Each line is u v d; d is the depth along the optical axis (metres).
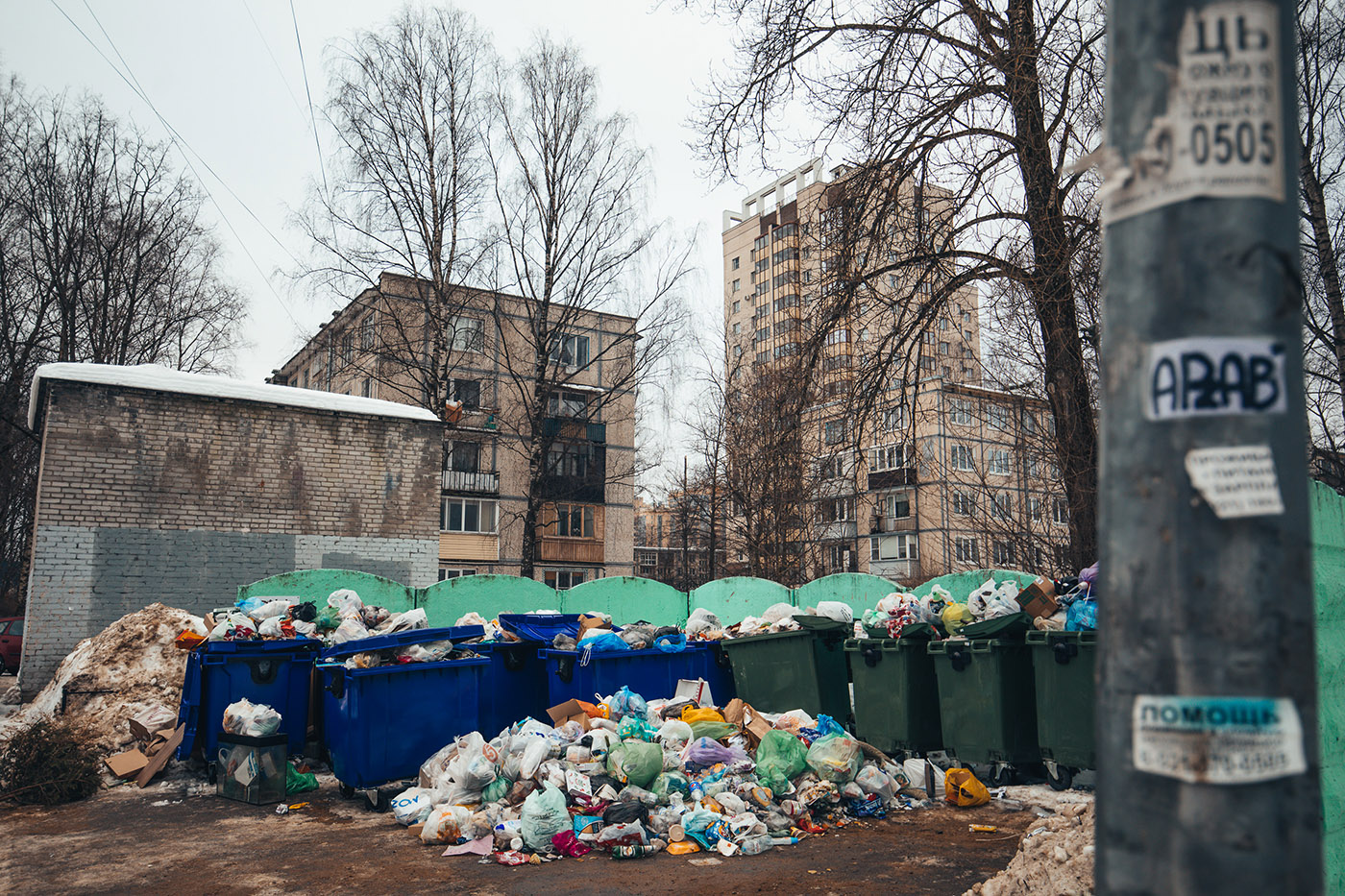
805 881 5.38
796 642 9.18
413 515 16.45
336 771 7.94
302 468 15.59
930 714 8.56
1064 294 12.35
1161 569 1.32
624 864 5.80
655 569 47.16
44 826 6.97
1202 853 1.25
